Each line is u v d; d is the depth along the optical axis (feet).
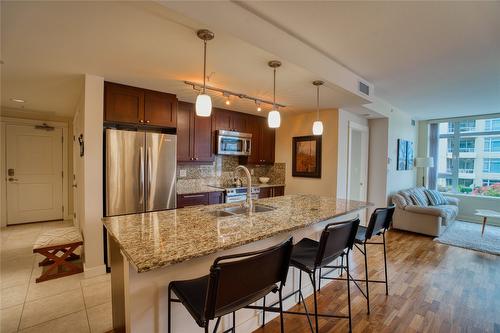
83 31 5.96
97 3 4.85
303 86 9.78
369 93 11.76
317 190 14.94
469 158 20.01
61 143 17.31
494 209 18.44
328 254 5.58
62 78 9.27
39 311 7.20
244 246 6.08
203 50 6.89
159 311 4.73
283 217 6.79
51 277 9.04
